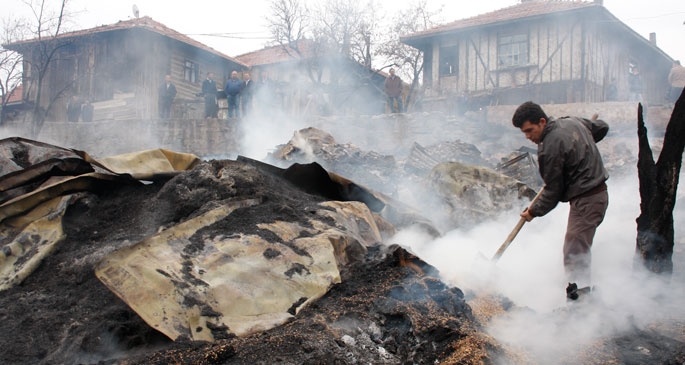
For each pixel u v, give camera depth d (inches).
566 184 139.2
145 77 756.6
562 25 689.6
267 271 125.3
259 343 104.1
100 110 672.4
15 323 118.5
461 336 107.1
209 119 524.4
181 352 102.3
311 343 103.5
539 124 139.0
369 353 106.0
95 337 109.5
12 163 181.5
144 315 110.3
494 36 734.5
